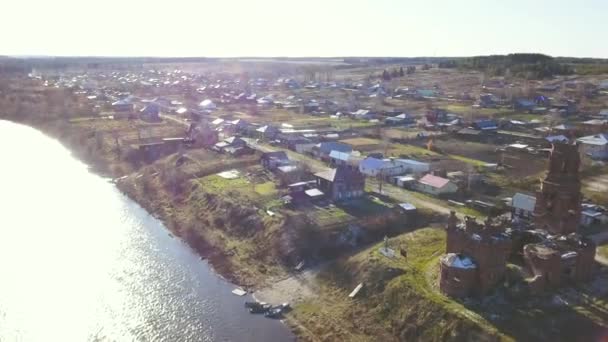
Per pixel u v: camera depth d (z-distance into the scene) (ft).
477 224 197.77
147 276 255.29
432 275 211.00
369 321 201.26
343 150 437.99
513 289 191.93
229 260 270.67
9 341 196.34
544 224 233.55
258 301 229.86
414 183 344.69
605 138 459.73
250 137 526.98
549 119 606.96
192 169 404.98
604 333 169.89
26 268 259.19
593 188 335.88
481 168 391.45
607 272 208.03
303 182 333.01
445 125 574.15
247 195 331.77
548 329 172.45
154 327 208.44
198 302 229.04
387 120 620.08
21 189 392.47
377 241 262.26
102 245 293.23
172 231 318.45
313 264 252.42
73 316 215.72
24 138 579.48
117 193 392.68
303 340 199.52
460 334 175.11
